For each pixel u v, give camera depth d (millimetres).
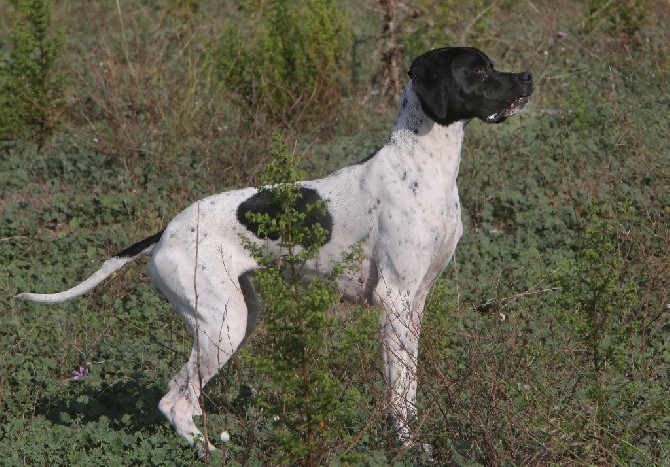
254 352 9383
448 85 8844
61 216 13773
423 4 17266
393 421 8555
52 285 11945
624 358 8766
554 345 9867
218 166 14547
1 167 15180
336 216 9039
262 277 7387
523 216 13398
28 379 10242
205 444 8047
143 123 15695
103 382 10289
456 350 9945
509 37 19312
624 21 18703
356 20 21016
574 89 16312
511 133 15359
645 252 11445
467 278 12078
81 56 18859
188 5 19438
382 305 8805
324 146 15414
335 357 7785
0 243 13031
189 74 16438
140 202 13891
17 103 16078
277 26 16953
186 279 8906
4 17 21750
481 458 8195
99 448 8805
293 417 8281
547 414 8211
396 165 8969
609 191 13594
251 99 16656
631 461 8188
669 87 16875
